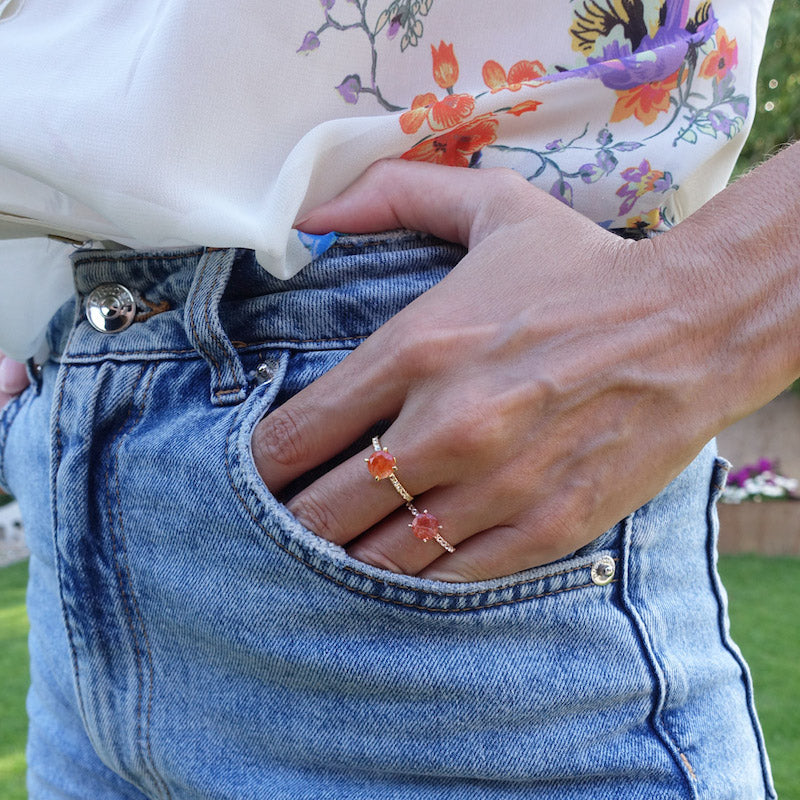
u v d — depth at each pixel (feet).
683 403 2.18
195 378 2.61
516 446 2.16
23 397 3.62
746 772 2.70
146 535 2.57
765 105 20.54
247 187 2.45
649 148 2.60
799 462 24.48
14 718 11.03
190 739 2.64
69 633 2.82
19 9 2.56
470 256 2.36
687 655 2.65
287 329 2.53
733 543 21.71
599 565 2.44
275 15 2.38
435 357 2.20
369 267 2.57
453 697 2.38
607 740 2.48
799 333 2.18
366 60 2.54
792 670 12.30
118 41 2.39
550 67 2.64
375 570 2.26
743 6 2.75
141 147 2.27
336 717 2.46
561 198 2.65
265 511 2.27
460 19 2.59
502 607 2.36
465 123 2.55
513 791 2.47
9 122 2.33
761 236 2.18
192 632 2.55
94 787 3.26
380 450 2.20
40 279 3.10
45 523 3.16
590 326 2.18
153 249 2.72
